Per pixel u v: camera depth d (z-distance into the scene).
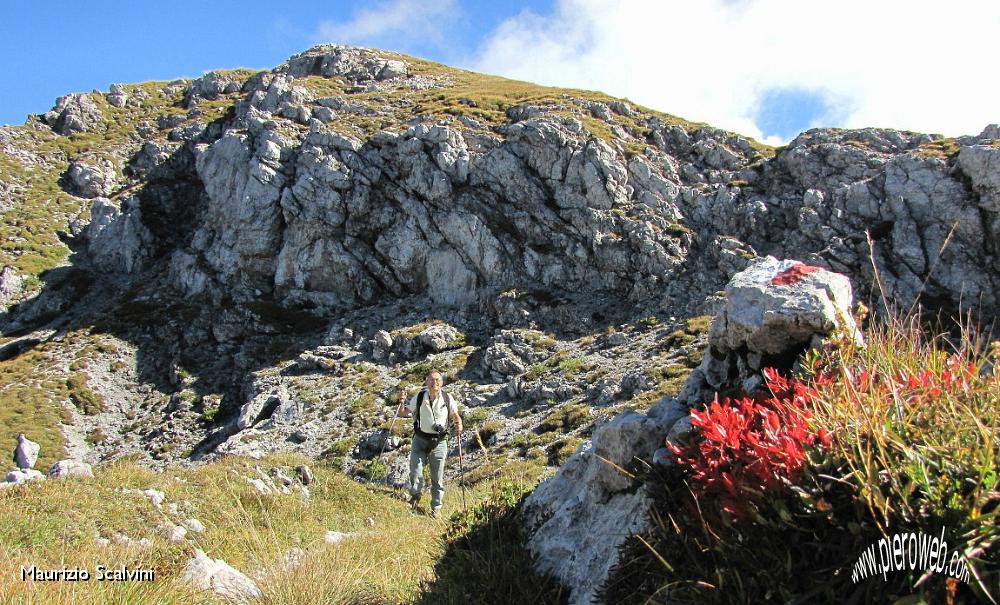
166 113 91.06
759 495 3.31
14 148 78.50
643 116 58.06
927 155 38.97
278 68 92.50
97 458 38.62
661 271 42.00
